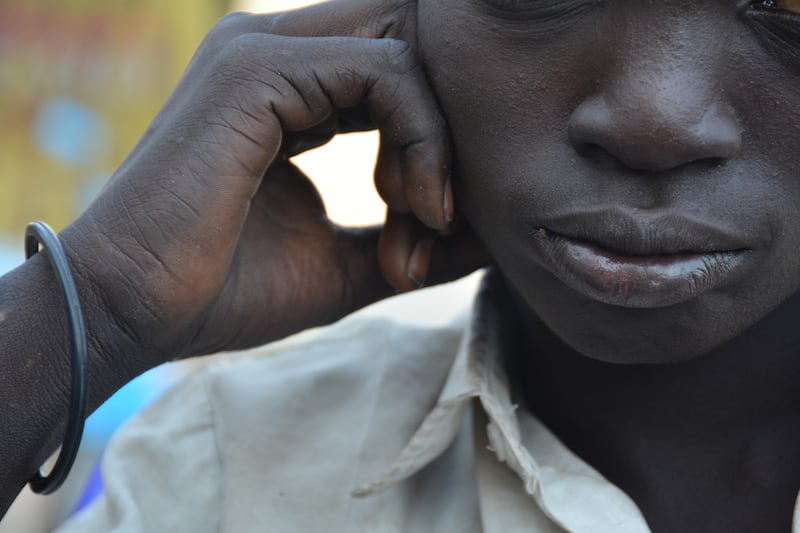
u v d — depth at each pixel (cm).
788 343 196
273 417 235
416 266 213
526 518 205
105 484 238
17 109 648
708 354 197
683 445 205
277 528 221
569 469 205
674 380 201
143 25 658
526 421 216
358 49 196
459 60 182
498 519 206
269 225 219
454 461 227
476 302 224
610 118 163
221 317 212
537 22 172
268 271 217
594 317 180
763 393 200
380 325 251
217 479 233
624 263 169
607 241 169
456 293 334
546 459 208
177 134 200
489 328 220
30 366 196
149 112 666
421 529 219
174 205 196
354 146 755
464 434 230
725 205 166
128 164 204
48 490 198
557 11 170
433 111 194
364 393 237
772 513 203
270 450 230
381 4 207
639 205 167
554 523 203
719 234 166
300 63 198
